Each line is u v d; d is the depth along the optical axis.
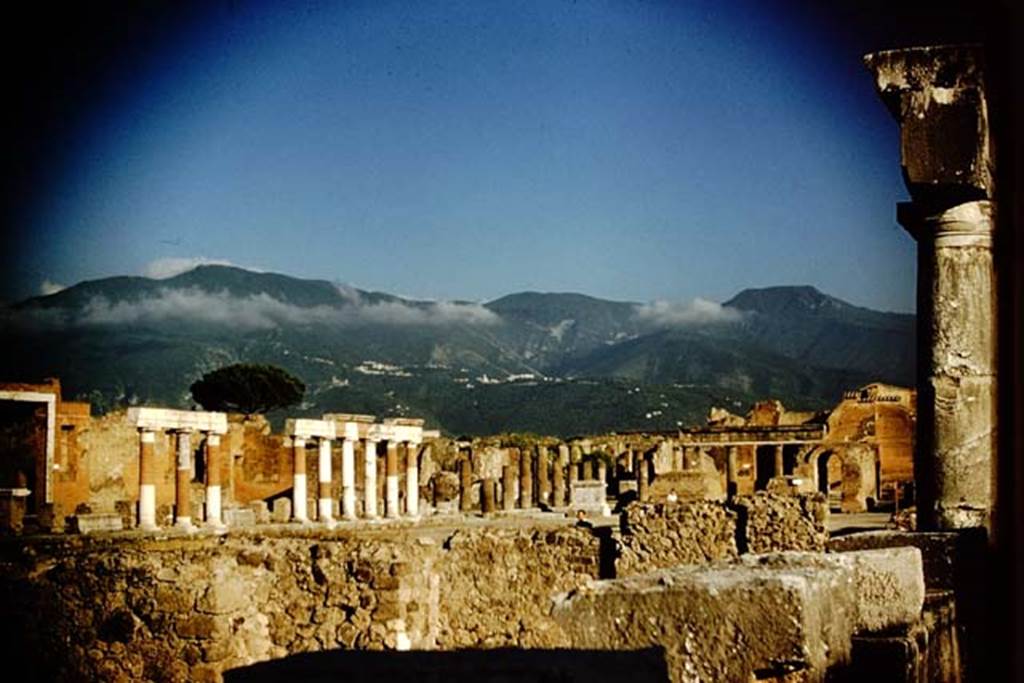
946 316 15.92
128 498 86.06
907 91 15.58
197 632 16.31
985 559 15.32
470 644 24.52
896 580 10.82
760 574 9.01
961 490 15.86
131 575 16.39
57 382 82.25
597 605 8.73
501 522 66.81
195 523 68.19
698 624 8.52
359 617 18.47
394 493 83.81
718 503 25.02
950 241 15.84
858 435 107.44
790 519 24.69
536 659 7.54
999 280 15.86
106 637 16.33
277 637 18.28
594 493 78.88
